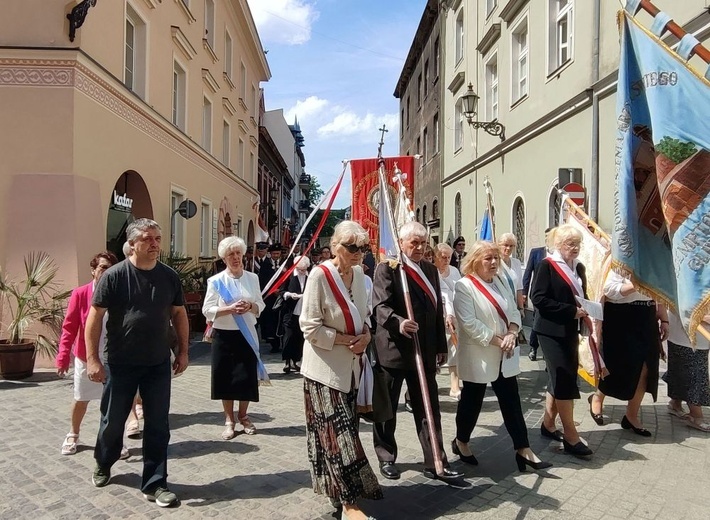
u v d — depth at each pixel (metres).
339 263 3.68
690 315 3.31
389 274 4.20
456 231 21.33
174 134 13.03
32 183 8.20
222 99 18.72
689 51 3.51
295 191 62.06
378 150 4.82
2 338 8.09
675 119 3.45
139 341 3.79
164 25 12.45
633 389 4.95
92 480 4.12
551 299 4.59
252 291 5.46
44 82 8.23
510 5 14.42
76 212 8.23
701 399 5.09
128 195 11.39
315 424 3.55
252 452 4.81
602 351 5.09
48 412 5.93
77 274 8.12
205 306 5.27
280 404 6.46
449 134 22.53
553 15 12.39
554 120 11.95
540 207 12.80
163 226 12.52
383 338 4.16
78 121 8.42
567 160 11.47
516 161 14.41
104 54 9.38
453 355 6.50
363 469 3.49
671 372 5.34
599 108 10.10
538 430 5.31
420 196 28.75
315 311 3.54
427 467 4.10
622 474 4.21
